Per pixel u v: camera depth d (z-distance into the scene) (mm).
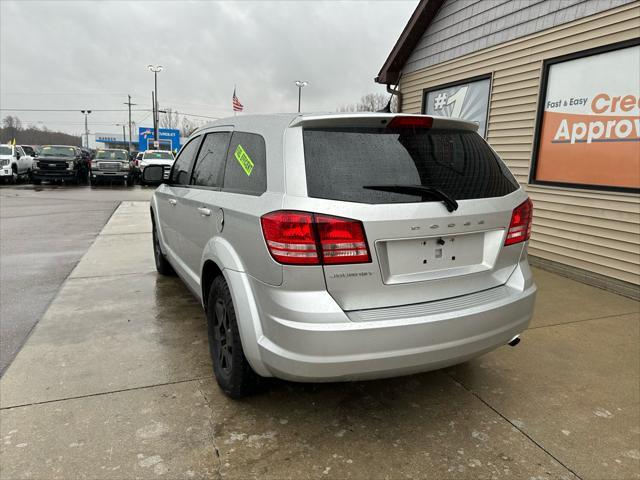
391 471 2223
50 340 3617
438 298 2365
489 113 6688
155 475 2166
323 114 2383
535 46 5824
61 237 8008
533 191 5949
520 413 2717
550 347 3566
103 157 21641
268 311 2264
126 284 5152
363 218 2127
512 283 2629
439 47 7742
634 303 4566
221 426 2547
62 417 2590
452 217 2301
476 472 2223
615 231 4902
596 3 5004
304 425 2574
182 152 4250
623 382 3062
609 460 2312
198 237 3295
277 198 2242
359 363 2135
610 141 4961
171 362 3273
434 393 2932
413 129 2451
